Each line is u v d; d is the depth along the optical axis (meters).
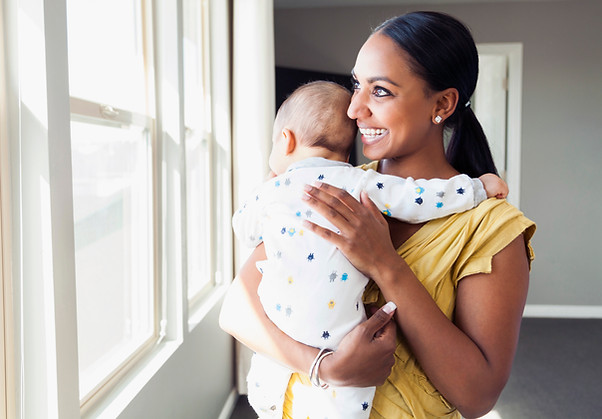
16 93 1.19
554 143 5.56
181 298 2.36
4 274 1.19
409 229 1.08
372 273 0.97
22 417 1.24
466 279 1.01
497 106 5.67
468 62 1.03
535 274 5.68
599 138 5.54
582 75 5.51
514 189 5.59
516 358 4.36
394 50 1.00
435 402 1.03
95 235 1.72
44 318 1.22
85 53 1.65
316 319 0.99
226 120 3.33
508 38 5.54
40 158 1.20
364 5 5.66
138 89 2.17
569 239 5.62
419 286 0.98
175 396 2.26
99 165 1.75
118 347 1.93
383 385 1.03
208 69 3.25
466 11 5.56
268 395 1.08
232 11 3.56
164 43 2.28
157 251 2.33
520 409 3.41
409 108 1.01
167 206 2.33
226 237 3.38
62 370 1.26
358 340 0.94
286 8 5.71
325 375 0.96
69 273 1.29
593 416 3.32
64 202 1.27
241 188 3.38
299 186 1.07
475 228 1.02
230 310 1.07
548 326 5.29
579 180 5.57
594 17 5.46
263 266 1.05
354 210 0.98
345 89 1.22
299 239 1.02
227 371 3.39
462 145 1.20
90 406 1.65
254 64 3.33
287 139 1.17
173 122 2.30
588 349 4.58
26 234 1.21
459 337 0.96
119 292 1.94
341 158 1.19
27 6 1.18
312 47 5.74
